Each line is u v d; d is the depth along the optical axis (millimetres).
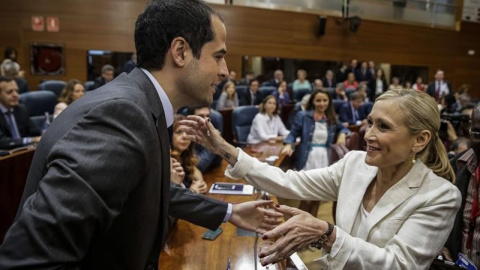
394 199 1193
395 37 11250
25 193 774
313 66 10305
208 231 1761
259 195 2277
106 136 712
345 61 10648
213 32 929
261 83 9781
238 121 4941
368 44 10883
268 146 4195
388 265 1065
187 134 1516
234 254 1549
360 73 10109
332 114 3949
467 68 12672
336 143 3967
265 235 1063
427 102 1162
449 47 12211
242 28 9305
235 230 1787
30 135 4133
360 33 10703
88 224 669
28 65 7750
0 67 6309
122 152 710
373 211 1216
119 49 8234
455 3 12148
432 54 11977
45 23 7746
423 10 11609
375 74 10297
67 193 655
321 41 10250
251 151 3871
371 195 1302
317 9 10078
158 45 901
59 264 649
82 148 692
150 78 917
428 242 1111
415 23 11500
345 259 1067
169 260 1493
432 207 1139
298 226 1069
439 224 1126
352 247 1076
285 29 9766
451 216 1145
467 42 12477
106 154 694
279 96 8164
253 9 9336
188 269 1426
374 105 1201
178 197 1329
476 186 1580
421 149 1184
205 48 923
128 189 729
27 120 4133
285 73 10039
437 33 11898
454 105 8258
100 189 680
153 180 815
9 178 2541
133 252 826
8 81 3863
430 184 1188
